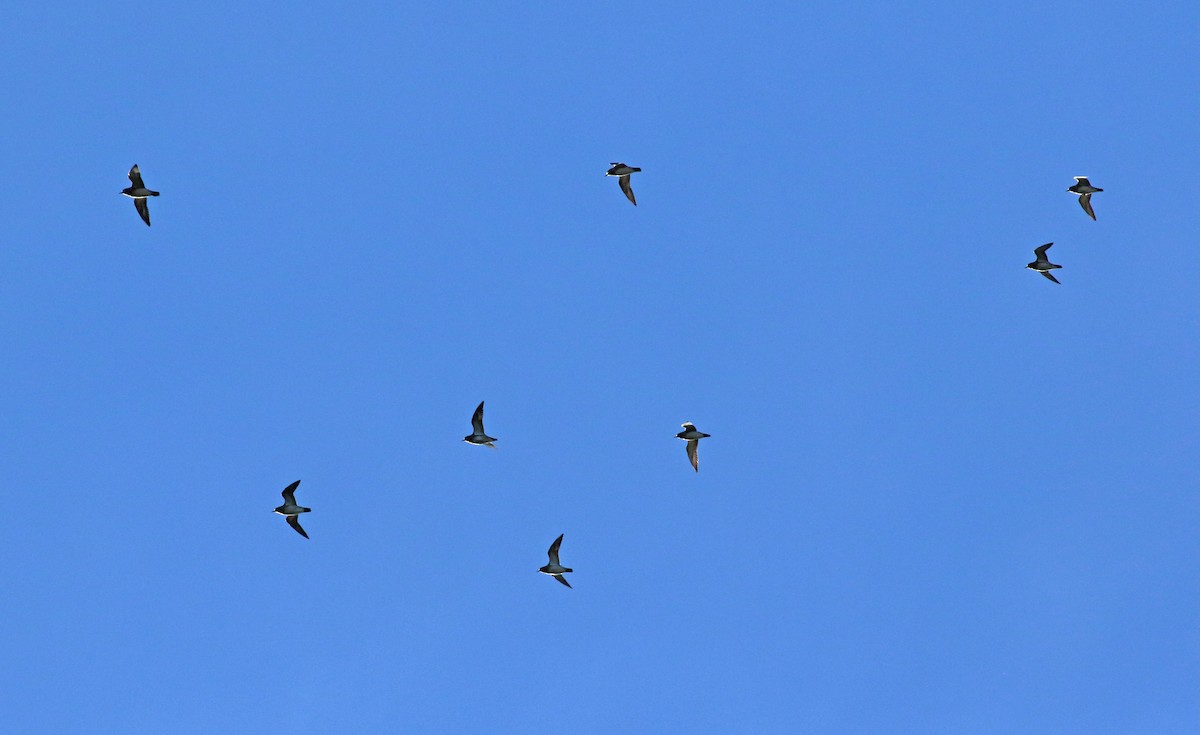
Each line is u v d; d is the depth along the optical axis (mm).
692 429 52656
